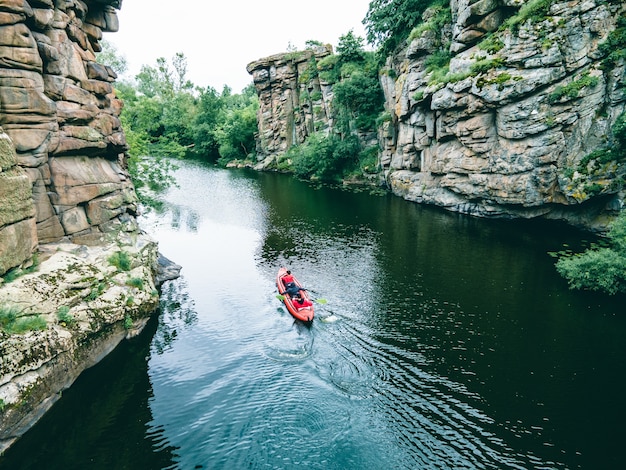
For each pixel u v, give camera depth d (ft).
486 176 101.76
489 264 80.07
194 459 37.11
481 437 40.09
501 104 92.43
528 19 87.15
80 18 57.77
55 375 40.01
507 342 55.26
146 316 55.31
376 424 41.57
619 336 56.13
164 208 133.90
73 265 47.37
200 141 285.84
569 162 87.56
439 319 61.05
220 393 45.70
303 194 154.92
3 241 39.86
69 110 52.16
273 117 224.12
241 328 59.41
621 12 81.61
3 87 43.73
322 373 49.44
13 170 41.86
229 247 95.96
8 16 42.88
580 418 42.42
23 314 39.06
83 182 54.44
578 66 84.64
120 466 36.04
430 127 120.26
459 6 103.04
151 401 44.09
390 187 151.33
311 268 81.46
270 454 37.83
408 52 123.75
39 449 37.29
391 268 79.87
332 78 183.62
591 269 67.26
